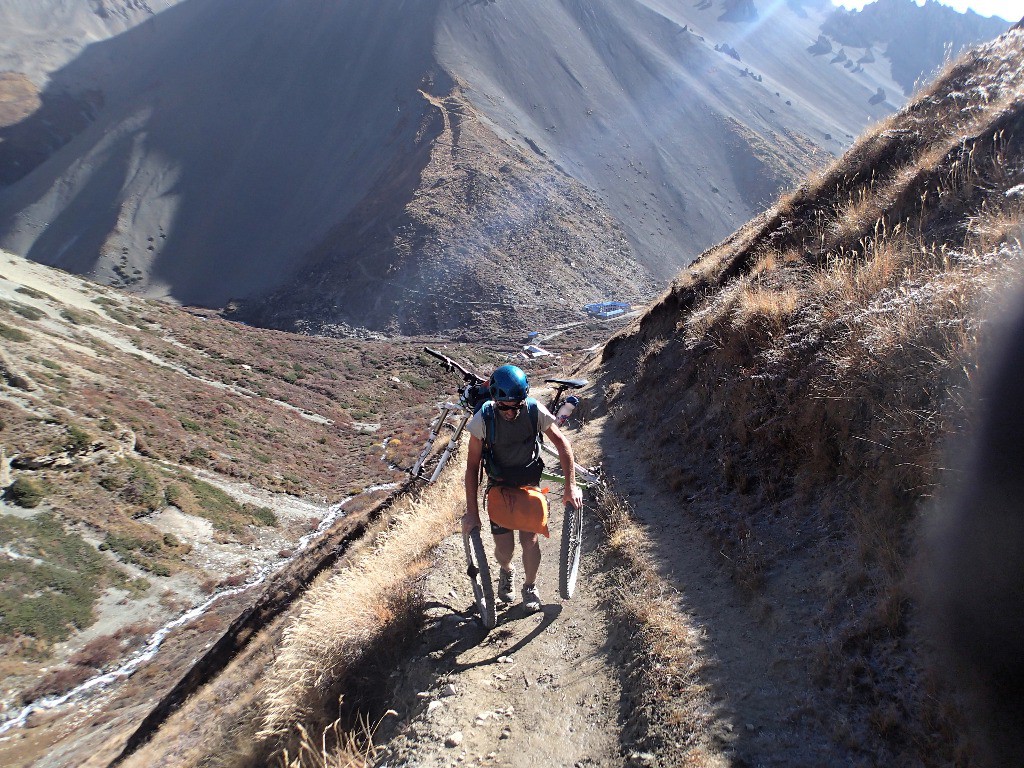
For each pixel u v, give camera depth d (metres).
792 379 5.10
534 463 4.26
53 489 46.09
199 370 80.12
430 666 4.27
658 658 3.58
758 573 3.96
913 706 2.66
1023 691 2.39
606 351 13.21
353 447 72.94
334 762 3.79
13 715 32.97
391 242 159.62
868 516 3.66
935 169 5.93
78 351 67.75
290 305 156.38
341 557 10.92
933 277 4.26
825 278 5.71
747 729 2.95
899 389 3.83
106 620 40.28
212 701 9.80
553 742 3.35
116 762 13.62
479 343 126.31
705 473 5.59
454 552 5.91
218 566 47.25
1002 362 3.14
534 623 4.50
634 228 186.25
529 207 171.62
